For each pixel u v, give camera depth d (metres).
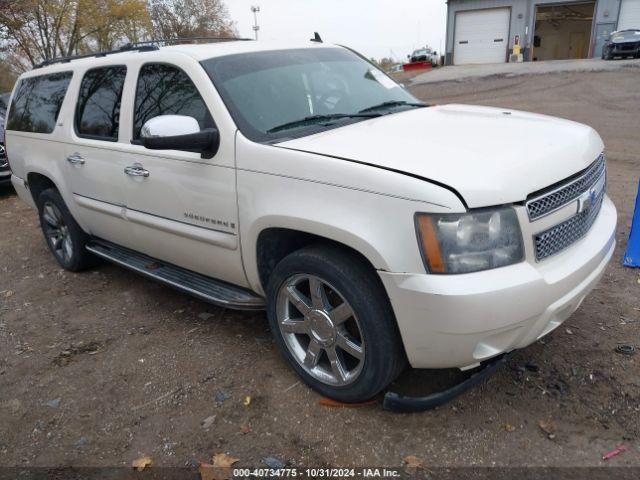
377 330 2.58
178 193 3.41
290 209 2.73
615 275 4.24
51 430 2.95
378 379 2.67
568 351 3.25
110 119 4.01
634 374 3.00
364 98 3.72
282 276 2.94
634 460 2.46
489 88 18.52
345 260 2.65
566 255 2.64
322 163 2.63
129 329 3.97
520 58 30.25
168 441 2.80
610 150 8.98
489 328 2.34
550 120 3.26
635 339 3.33
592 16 30.84
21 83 5.44
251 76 3.38
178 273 3.89
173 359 3.51
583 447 2.55
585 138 2.98
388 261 2.40
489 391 2.96
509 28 30.28
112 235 4.38
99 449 2.79
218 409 3.00
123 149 3.78
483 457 2.54
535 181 2.44
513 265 2.38
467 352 2.42
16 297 4.75
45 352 3.75
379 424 2.79
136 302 4.43
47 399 3.22
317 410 2.92
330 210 2.58
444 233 2.29
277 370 3.29
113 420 2.99
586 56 36.72
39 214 5.37
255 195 2.92
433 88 20.31
